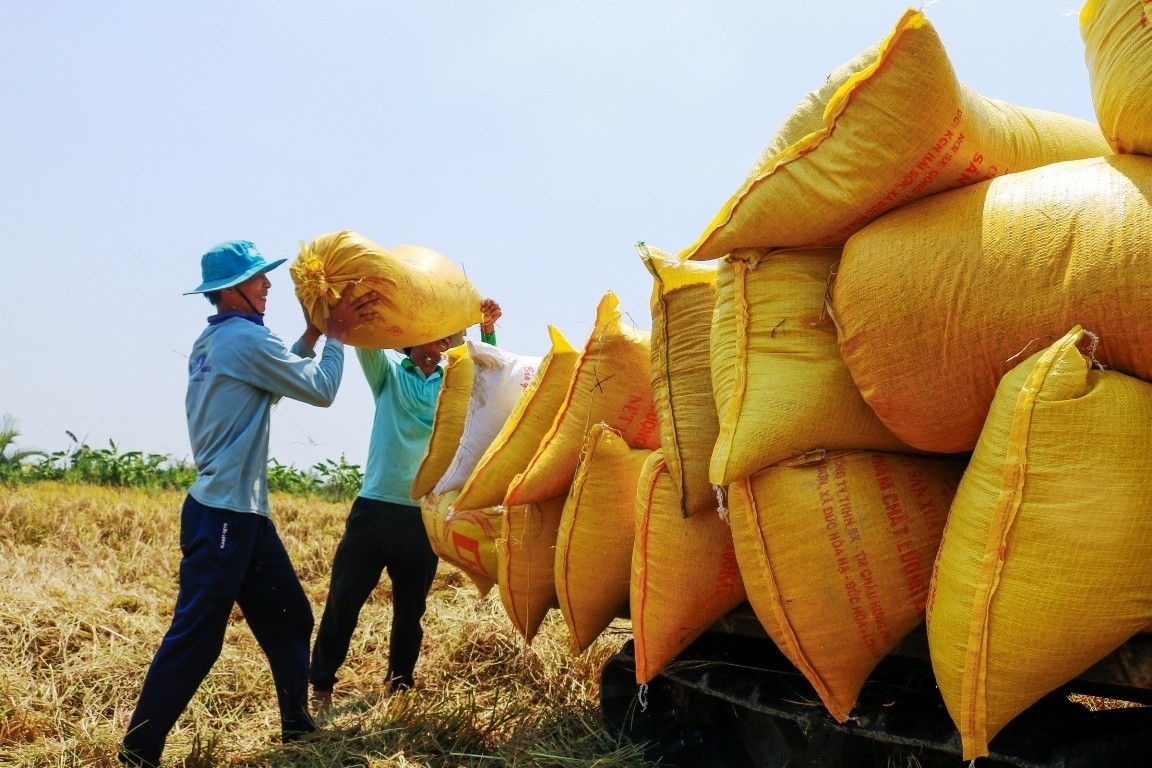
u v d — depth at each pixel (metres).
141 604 6.79
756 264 2.90
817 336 2.80
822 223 2.73
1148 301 2.12
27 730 4.41
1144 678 2.26
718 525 3.22
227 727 4.59
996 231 2.34
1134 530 2.08
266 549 4.23
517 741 3.99
